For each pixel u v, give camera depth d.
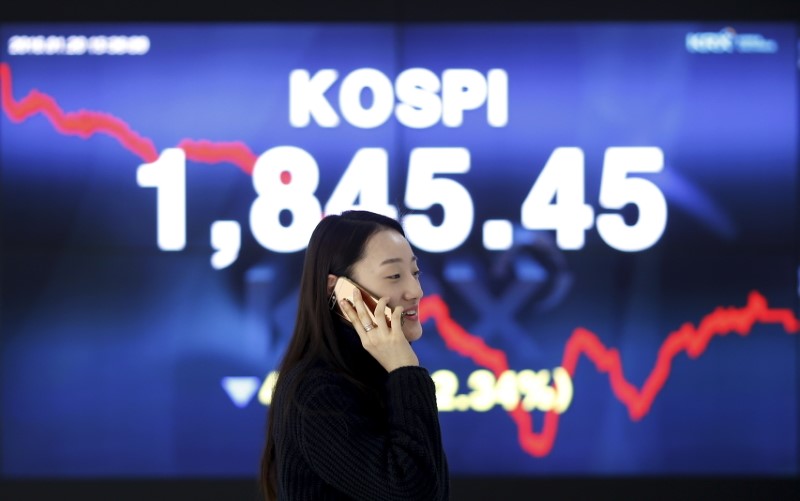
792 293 5.69
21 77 5.71
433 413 2.28
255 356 5.72
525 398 5.71
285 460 2.34
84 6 5.72
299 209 5.71
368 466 2.21
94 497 5.69
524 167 5.71
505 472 5.70
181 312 5.71
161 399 5.72
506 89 5.73
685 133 5.71
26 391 5.69
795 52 5.71
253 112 5.73
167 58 5.74
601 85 5.73
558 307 5.71
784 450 5.68
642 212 5.71
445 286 5.70
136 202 5.71
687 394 5.71
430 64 5.73
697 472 5.70
